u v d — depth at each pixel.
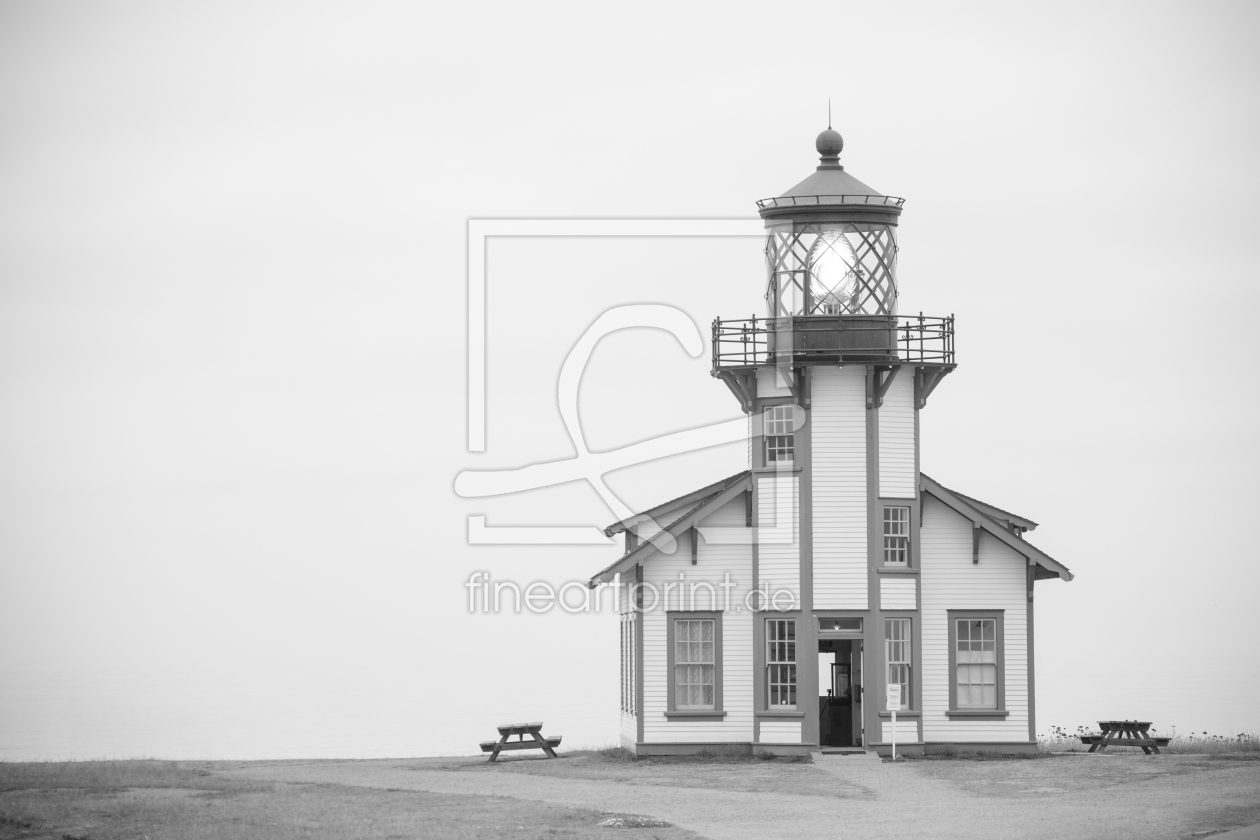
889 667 44.28
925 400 45.03
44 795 36.12
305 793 36.69
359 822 32.25
